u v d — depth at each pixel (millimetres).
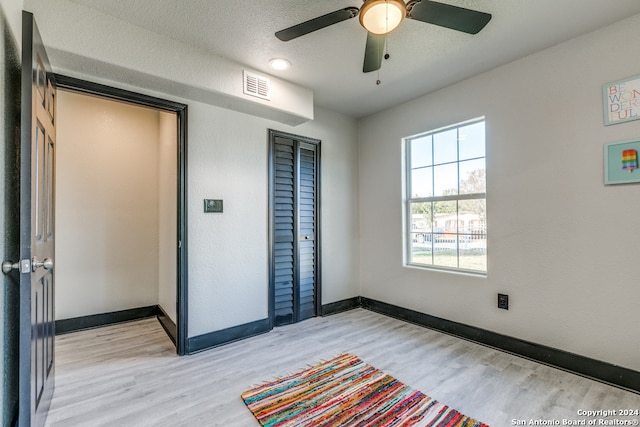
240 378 2117
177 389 1979
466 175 2916
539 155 2367
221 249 2730
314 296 3471
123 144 3355
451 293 2943
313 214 3492
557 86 2273
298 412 1741
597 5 1843
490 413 1729
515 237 2500
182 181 2525
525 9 1871
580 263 2172
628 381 1965
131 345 2684
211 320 2654
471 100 2789
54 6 1771
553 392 1936
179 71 2205
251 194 2943
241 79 2525
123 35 1983
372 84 2918
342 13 1553
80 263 3092
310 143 3463
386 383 2041
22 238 1298
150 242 3494
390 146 3551
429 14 1560
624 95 1988
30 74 1328
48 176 1773
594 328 2107
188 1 1789
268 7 1854
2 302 1318
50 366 1821
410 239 3430
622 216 2000
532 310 2400
